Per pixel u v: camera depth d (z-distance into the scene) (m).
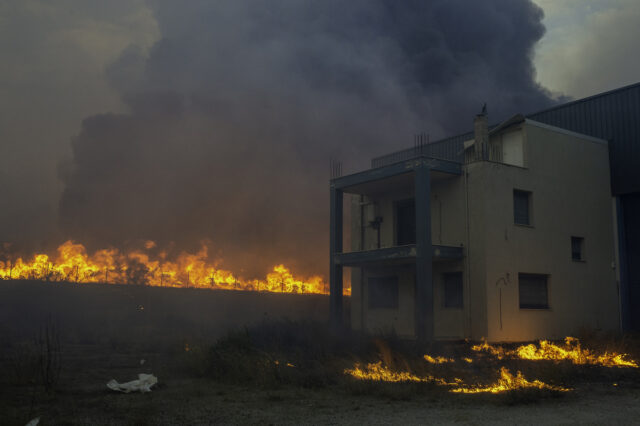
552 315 22.45
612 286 24.94
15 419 7.49
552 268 22.88
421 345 16.73
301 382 11.34
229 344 14.73
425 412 8.20
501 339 20.67
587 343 19.03
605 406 8.69
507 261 21.47
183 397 9.75
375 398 9.62
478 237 21.34
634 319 24.84
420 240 21.22
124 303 43.06
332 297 25.67
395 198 26.34
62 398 9.52
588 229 24.58
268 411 8.37
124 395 10.02
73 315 36.81
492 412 8.16
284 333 17.08
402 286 25.30
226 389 10.83
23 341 22.95
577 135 25.02
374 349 15.38
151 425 7.30
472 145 25.12
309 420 7.63
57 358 16.41
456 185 22.67
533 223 22.62
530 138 23.14
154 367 14.66
